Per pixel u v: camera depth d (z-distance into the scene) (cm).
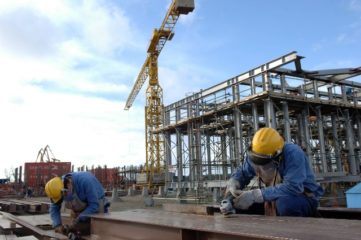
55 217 714
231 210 466
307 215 479
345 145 3139
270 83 2188
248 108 2528
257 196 475
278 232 270
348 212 484
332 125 2673
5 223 880
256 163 495
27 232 841
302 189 470
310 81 2434
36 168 4066
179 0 4628
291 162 479
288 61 2036
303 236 245
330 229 283
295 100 2239
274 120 2147
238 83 2425
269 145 477
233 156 2934
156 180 4647
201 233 332
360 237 238
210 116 2742
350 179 2252
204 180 2814
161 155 5134
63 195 713
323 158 2392
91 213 661
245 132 3080
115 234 507
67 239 595
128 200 3088
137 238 442
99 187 729
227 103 2528
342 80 2456
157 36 5112
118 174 4984
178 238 353
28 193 3772
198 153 2898
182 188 3097
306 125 2403
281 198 469
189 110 2953
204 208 514
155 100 5388
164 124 3378
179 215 501
